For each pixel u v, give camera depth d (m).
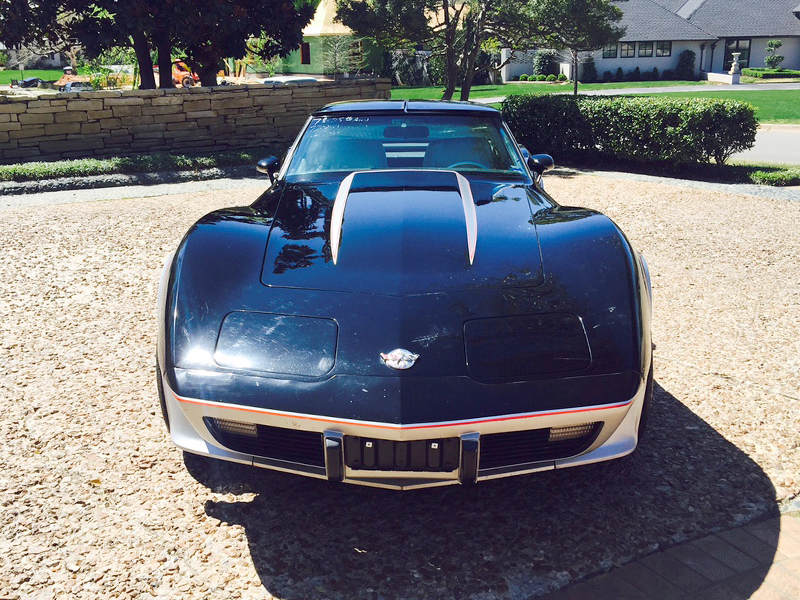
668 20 48.03
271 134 13.02
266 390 2.24
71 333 4.31
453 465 2.25
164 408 2.65
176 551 2.37
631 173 11.65
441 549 2.43
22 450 2.96
